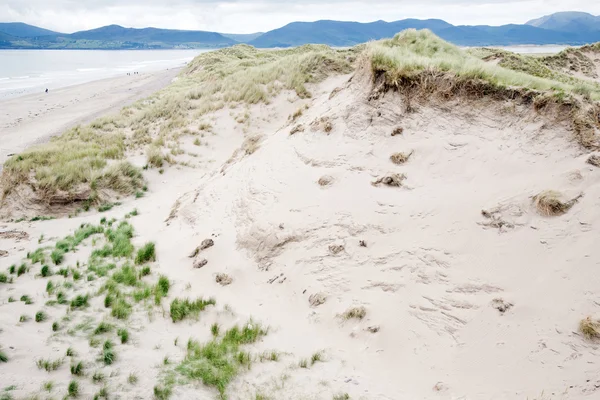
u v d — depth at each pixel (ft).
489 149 23.17
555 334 13.51
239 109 64.75
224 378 14.58
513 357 13.48
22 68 295.69
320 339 16.94
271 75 71.87
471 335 14.85
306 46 142.51
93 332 17.78
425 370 14.16
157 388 13.89
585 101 22.26
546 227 17.37
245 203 28.91
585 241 15.90
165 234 30.81
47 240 31.58
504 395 12.35
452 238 18.98
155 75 207.00
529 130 22.59
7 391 13.33
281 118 62.28
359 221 22.26
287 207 25.95
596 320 13.08
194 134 59.06
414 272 18.25
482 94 25.64
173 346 17.04
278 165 31.42
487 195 20.30
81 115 98.94
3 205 40.45
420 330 15.78
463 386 13.12
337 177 26.48
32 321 18.44
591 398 11.28
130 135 61.31
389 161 25.90
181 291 22.07
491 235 18.29
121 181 44.80
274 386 14.20
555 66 91.04
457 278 17.16
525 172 20.70
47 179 40.63
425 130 26.61
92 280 23.26
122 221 35.04
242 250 24.71
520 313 14.73
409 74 28.60
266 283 21.68
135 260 25.85
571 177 18.61
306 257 21.84
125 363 15.52
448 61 29.50
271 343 17.03
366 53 35.22
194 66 159.43
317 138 31.53
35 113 103.71
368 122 29.37
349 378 14.32
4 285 22.52
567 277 15.08
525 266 16.38
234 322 18.79
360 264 20.01
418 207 21.57
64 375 14.57
